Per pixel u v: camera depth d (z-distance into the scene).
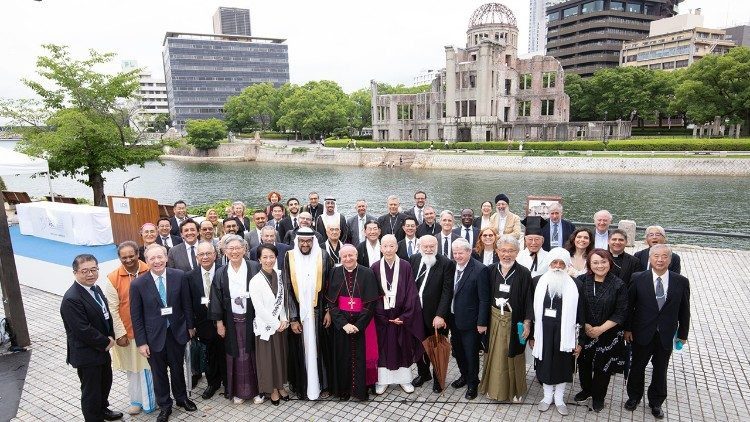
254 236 9.41
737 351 7.72
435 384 6.64
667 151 56.84
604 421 5.85
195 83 145.75
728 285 10.99
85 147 24.98
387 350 6.51
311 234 6.39
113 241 12.12
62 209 12.55
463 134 82.50
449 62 79.94
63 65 25.22
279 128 121.44
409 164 71.06
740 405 6.20
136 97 27.52
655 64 114.62
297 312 6.36
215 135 102.44
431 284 6.50
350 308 6.25
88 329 5.47
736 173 47.97
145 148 27.47
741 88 59.47
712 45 108.81
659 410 5.92
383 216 10.23
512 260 6.04
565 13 127.44
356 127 115.31
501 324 6.11
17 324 8.07
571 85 91.56
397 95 95.62
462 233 9.47
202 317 6.46
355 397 6.46
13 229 14.94
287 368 6.61
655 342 5.82
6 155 10.97
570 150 62.91
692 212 32.53
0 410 6.36
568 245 7.28
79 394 6.78
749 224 28.80
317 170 71.56
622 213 32.97
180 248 7.38
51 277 10.85
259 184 56.34
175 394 6.18
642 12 121.75
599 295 5.88
